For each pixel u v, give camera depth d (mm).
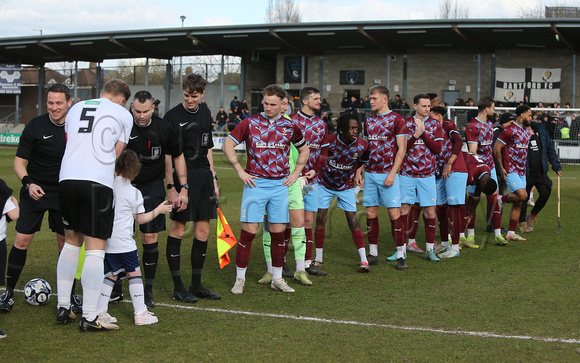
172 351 3654
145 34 25344
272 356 3576
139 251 6867
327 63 27719
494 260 6672
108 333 4016
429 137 6488
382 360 3525
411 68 26516
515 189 7793
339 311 4598
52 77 33156
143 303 4258
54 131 4637
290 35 24531
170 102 29781
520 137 7719
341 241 7871
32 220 4602
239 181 14914
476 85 25703
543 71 24344
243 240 5199
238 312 4559
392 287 5418
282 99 5117
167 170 5078
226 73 29391
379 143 6234
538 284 5492
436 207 7258
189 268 6152
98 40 26125
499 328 4176
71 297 4707
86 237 4035
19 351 3623
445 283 5570
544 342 3879
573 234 8328
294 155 5777
